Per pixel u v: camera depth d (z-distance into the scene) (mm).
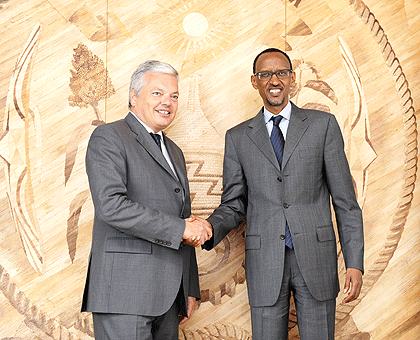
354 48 2953
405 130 2934
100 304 1843
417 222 2875
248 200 2381
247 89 2865
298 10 2945
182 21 2861
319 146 2279
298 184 2227
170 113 2168
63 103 2689
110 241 1914
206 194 2775
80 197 2648
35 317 2523
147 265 1886
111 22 2799
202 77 2838
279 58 2430
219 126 2826
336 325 2740
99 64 2758
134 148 2020
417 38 3020
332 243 2213
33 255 2564
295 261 2189
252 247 2252
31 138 2635
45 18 2727
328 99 2891
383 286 2801
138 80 2182
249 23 2910
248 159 2367
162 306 1885
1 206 2562
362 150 2877
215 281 2729
